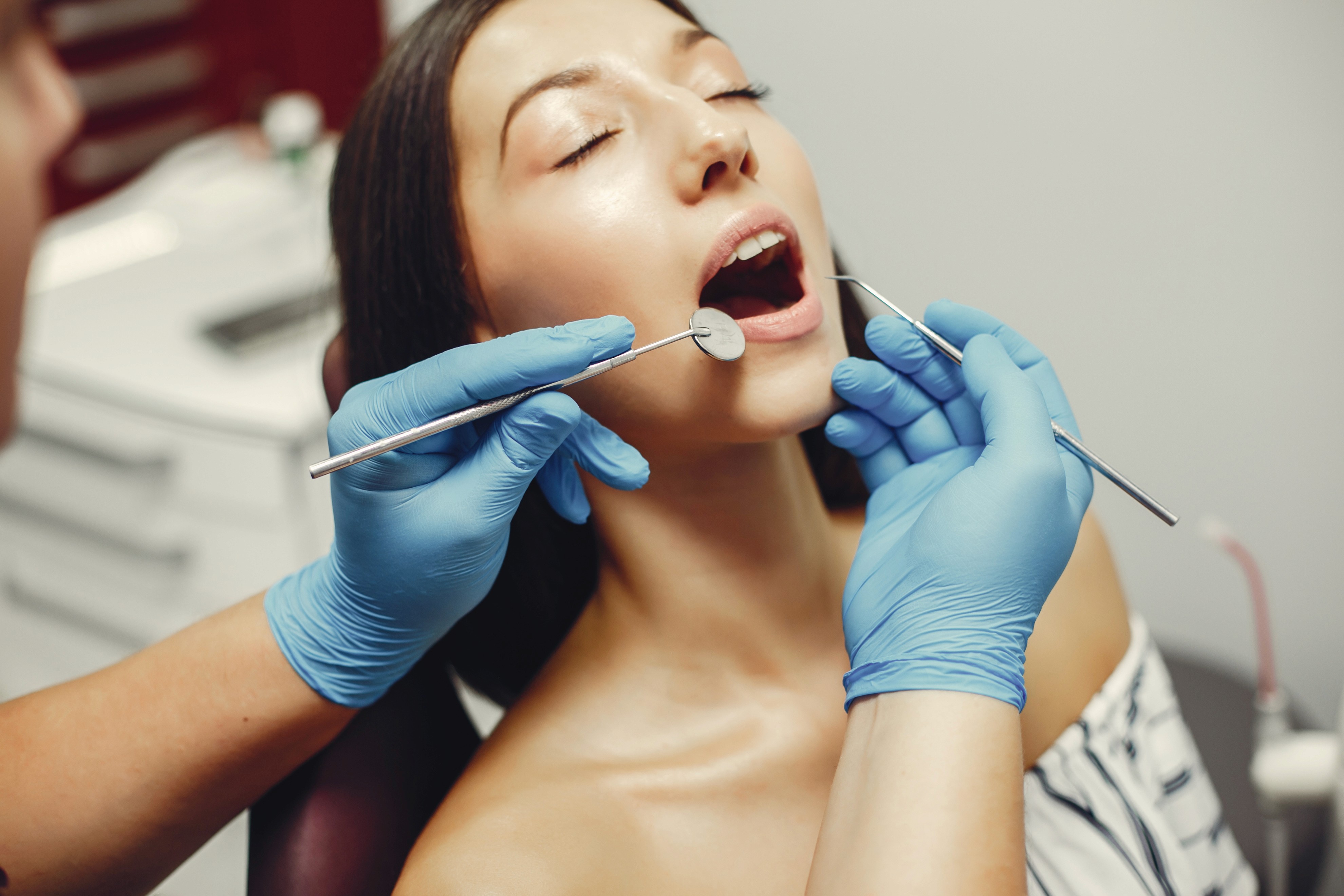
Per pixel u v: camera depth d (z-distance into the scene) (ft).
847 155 6.77
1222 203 5.92
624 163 2.56
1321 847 4.75
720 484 2.84
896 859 1.99
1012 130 6.26
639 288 2.53
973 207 6.55
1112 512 6.95
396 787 2.98
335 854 2.79
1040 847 3.12
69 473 6.45
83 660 7.09
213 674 2.70
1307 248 5.82
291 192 7.76
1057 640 3.35
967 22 6.11
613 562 3.02
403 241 2.82
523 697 3.11
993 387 2.51
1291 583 6.61
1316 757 3.89
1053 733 3.27
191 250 7.57
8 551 7.05
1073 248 6.38
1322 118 5.52
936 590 2.33
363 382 2.67
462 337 2.86
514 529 3.29
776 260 3.04
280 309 6.63
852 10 6.36
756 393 2.54
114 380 6.12
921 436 2.87
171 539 6.21
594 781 2.82
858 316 3.59
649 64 2.63
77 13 7.90
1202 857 3.61
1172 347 6.36
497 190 2.64
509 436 2.33
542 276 2.62
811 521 3.07
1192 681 5.74
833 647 3.09
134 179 8.73
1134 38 5.77
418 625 2.63
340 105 8.92
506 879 2.53
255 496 5.94
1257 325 6.10
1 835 2.64
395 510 2.43
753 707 2.99
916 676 2.22
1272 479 6.42
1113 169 6.11
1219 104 5.72
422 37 2.76
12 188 1.35
